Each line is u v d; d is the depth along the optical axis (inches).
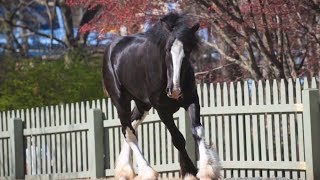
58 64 837.2
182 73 385.7
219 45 669.9
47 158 654.5
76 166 626.2
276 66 588.7
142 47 423.8
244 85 516.1
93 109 599.5
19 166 671.8
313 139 480.1
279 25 566.3
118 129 590.9
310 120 478.9
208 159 393.4
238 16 569.0
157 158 562.6
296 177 494.3
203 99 535.8
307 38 610.5
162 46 396.8
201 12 582.9
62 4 1131.3
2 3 1198.3
